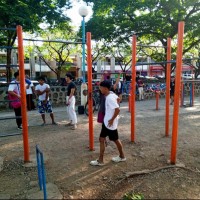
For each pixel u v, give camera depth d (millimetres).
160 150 5328
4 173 4246
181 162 4656
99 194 3494
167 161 4680
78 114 9766
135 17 18203
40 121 8508
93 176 4047
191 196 3451
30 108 10078
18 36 4344
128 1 16797
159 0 16812
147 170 4195
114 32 18406
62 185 3742
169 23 18203
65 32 20562
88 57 5102
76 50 25875
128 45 20172
